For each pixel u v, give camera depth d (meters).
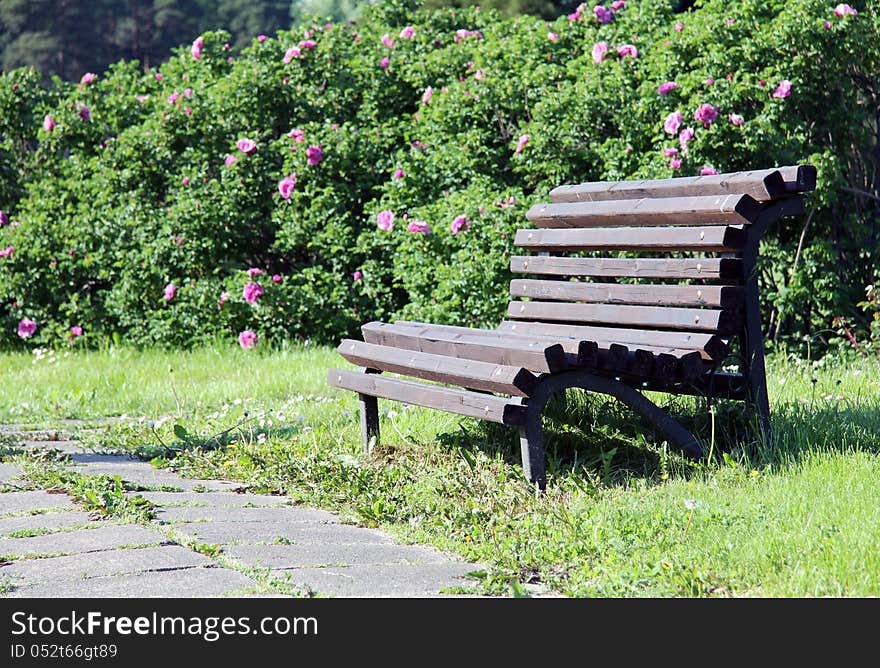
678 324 6.55
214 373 11.38
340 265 13.44
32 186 15.06
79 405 9.72
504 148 13.08
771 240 11.26
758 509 5.23
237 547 4.88
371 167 13.88
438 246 12.36
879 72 11.32
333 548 4.98
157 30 74.44
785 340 11.15
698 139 11.00
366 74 14.80
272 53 15.03
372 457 7.02
